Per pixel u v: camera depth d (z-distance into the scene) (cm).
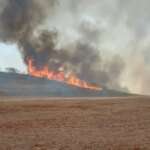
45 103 5475
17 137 2500
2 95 8869
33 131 2783
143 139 2411
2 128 2934
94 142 2302
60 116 3753
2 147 2144
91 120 3447
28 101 6150
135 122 3300
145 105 5106
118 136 2545
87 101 6050
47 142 2309
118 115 3869
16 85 11569
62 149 2089
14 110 4359
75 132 2736
